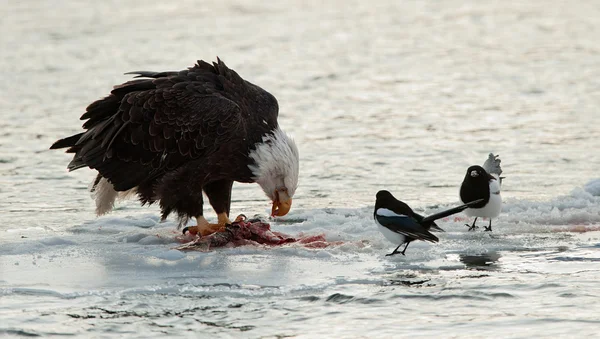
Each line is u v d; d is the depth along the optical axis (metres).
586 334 8.22
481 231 12.56
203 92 12.19
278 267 10.74
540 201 14.59
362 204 15.04
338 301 9.36
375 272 10.42
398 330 8.46
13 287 9.86
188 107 12.00
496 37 42.38
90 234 12.93
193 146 12.02
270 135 12.30
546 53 36.91
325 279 10.15
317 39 42.03
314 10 52.69
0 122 24.03
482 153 19.70
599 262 10.74
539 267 10.55
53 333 8.48
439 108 25.95
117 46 39.22
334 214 13.95
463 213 13.62
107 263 11.05
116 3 53.50
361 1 56.69
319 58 36.69
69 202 15.59
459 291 9.59
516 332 8.32
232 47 39.53
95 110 12.26
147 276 10.41
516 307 9.04
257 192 16.53
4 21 45.91
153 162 12.08
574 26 45.41
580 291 9.48
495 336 8.23
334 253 11.40
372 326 8.58
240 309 9.15
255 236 12.12
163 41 40.88
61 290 9.80
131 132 11.95
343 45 40.22
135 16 48.94
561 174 17.36
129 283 10.11
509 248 11.55
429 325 8.58
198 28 45.12
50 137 22.14
